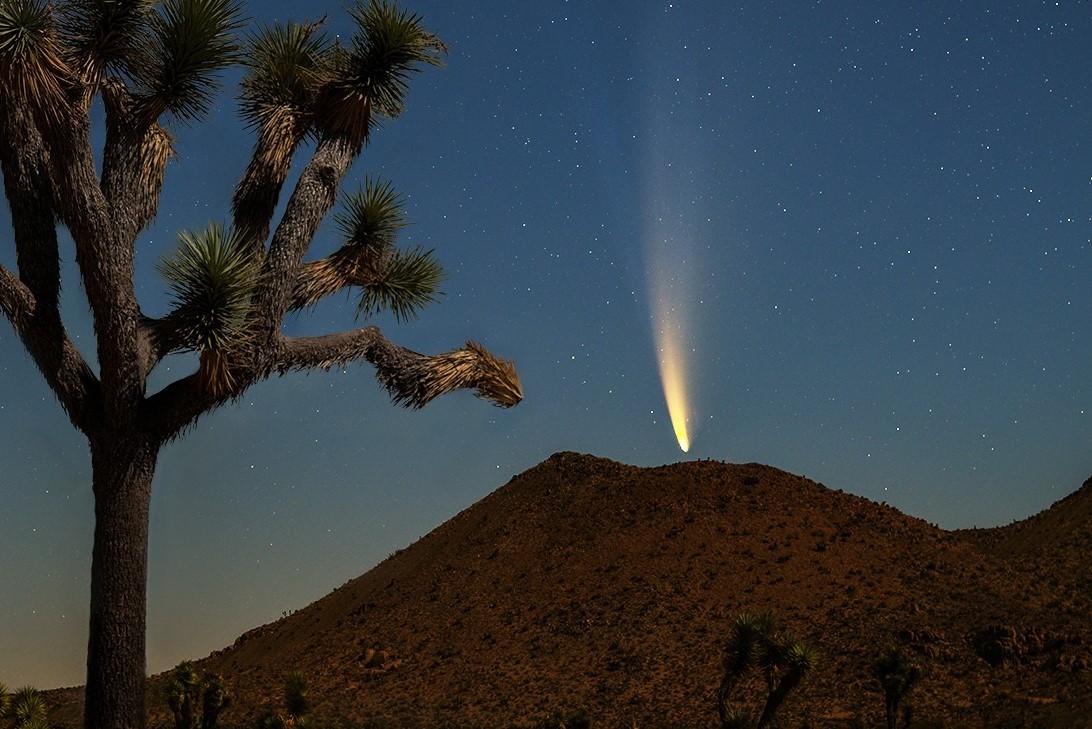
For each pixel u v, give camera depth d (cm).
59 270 905
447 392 1048
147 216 923
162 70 931
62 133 843
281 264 933
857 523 5456
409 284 1120
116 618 865
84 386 884
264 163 980
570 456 6856
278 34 1085
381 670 4844
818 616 4581
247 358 903
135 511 877
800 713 3575
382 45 1018
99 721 855
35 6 833
